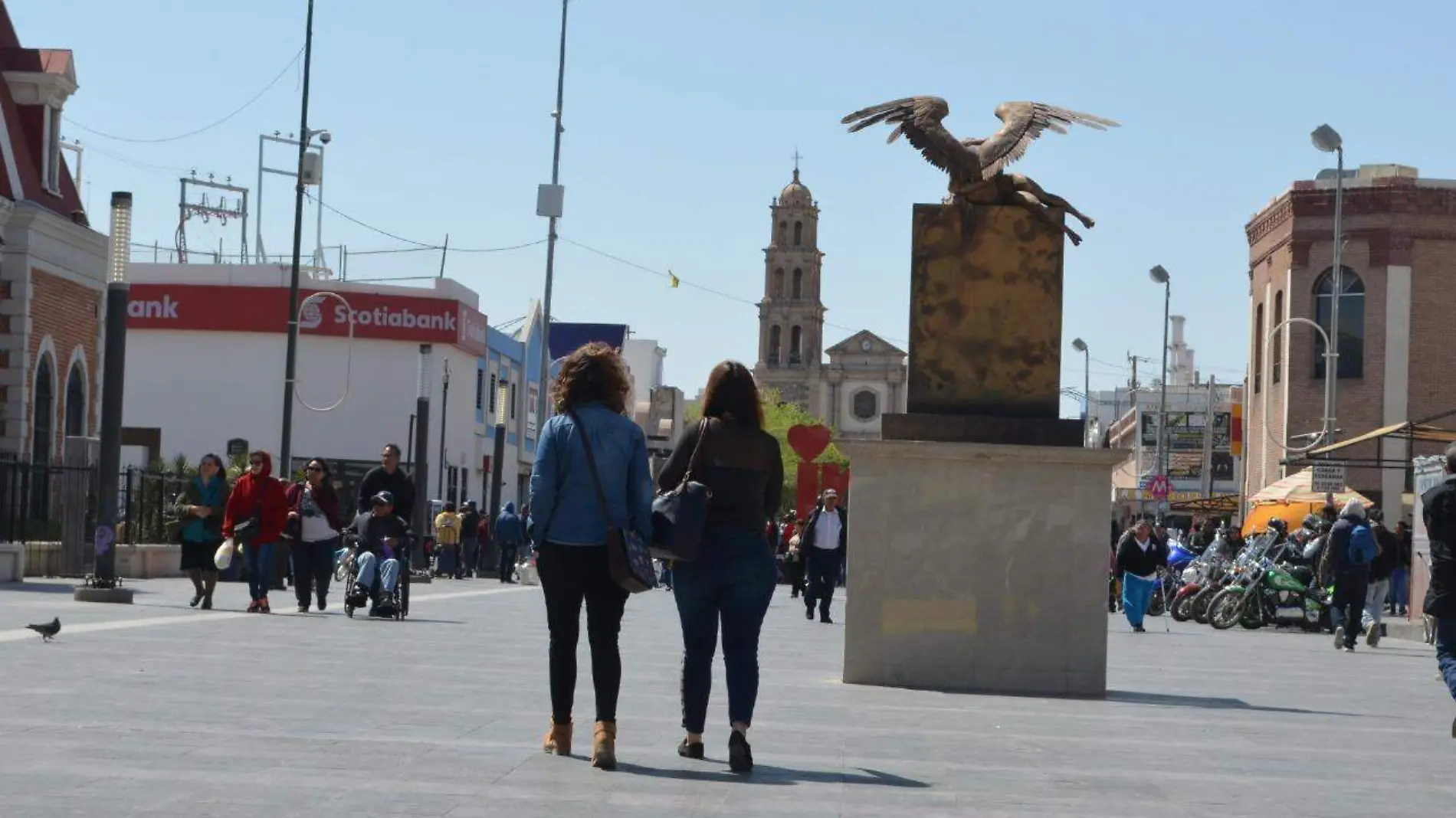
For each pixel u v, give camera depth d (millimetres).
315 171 48000
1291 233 58688
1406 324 56875
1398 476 56844
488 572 57406
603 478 9812
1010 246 16344
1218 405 103312
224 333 67188
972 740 11711
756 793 8828
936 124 16125
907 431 16297
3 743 9523
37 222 40875
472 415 74562
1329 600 34906
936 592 16109
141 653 16109
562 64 64750
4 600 24766
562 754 10008
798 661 19203
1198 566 38344
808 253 194125
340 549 38969
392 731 10695
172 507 39156
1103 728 12914
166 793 8023
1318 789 9797
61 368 43031
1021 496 16094
